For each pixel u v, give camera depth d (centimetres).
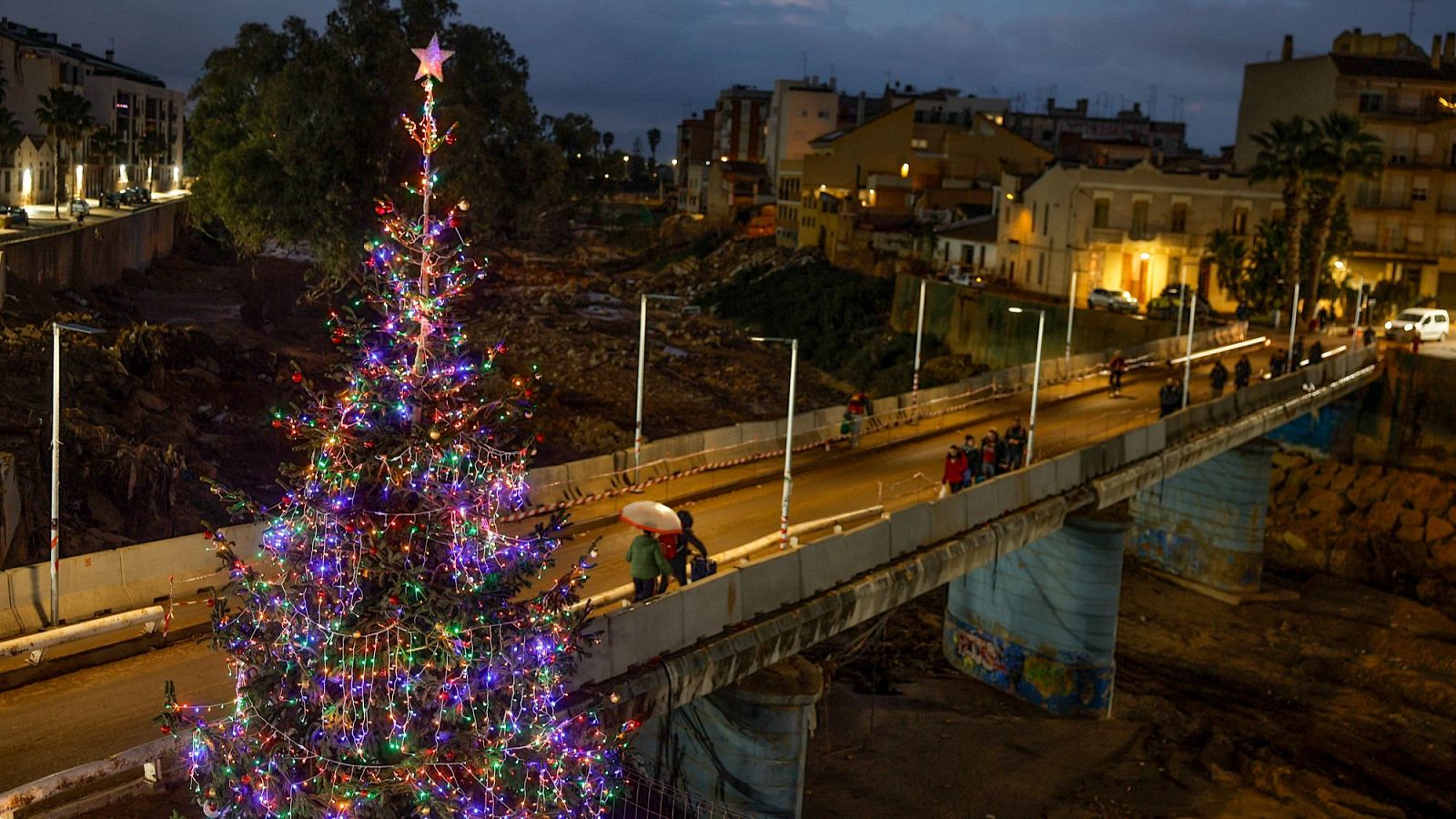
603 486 3216
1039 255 7825
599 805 1438
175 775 1578
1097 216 7475
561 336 7662
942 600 4478
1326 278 7212
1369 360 5728
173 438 4100
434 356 1242
